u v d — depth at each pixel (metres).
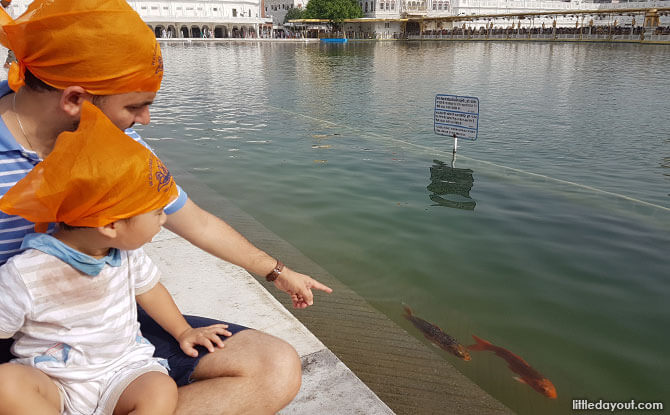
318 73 24.08
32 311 1.20
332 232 4.86
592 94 16.75
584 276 3.99
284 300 3.53
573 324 3.34
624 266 4.18
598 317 3.42
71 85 1.21
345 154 8.08
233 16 85.44
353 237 4.74
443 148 8.84
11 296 1.18
